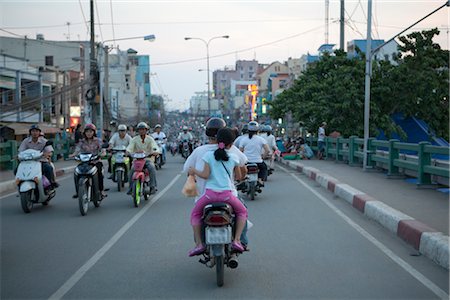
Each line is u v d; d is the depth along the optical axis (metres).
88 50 60.25
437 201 11.33
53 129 40.28
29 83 43.34
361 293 5.69
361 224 9.84
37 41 58.72
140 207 12.02
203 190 6.39
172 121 158.50
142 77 110.19
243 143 13.34
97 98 31.98
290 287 5.91
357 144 22.11
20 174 11.20
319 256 7.33
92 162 11.48
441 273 6.48
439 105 31.34
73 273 6.53
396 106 31.39
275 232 9.04
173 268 6.75
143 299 5.53
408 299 5.50
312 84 31.30
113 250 7.76
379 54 45.75
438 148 12.88
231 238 6.03
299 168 22.47
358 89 29.81
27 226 9.77
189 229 9.34
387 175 16.53
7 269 6.73
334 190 14.56
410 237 8.08
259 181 13.36
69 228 9.53
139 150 12.52
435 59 30.45
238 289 5.84
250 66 153.88
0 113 34.91
